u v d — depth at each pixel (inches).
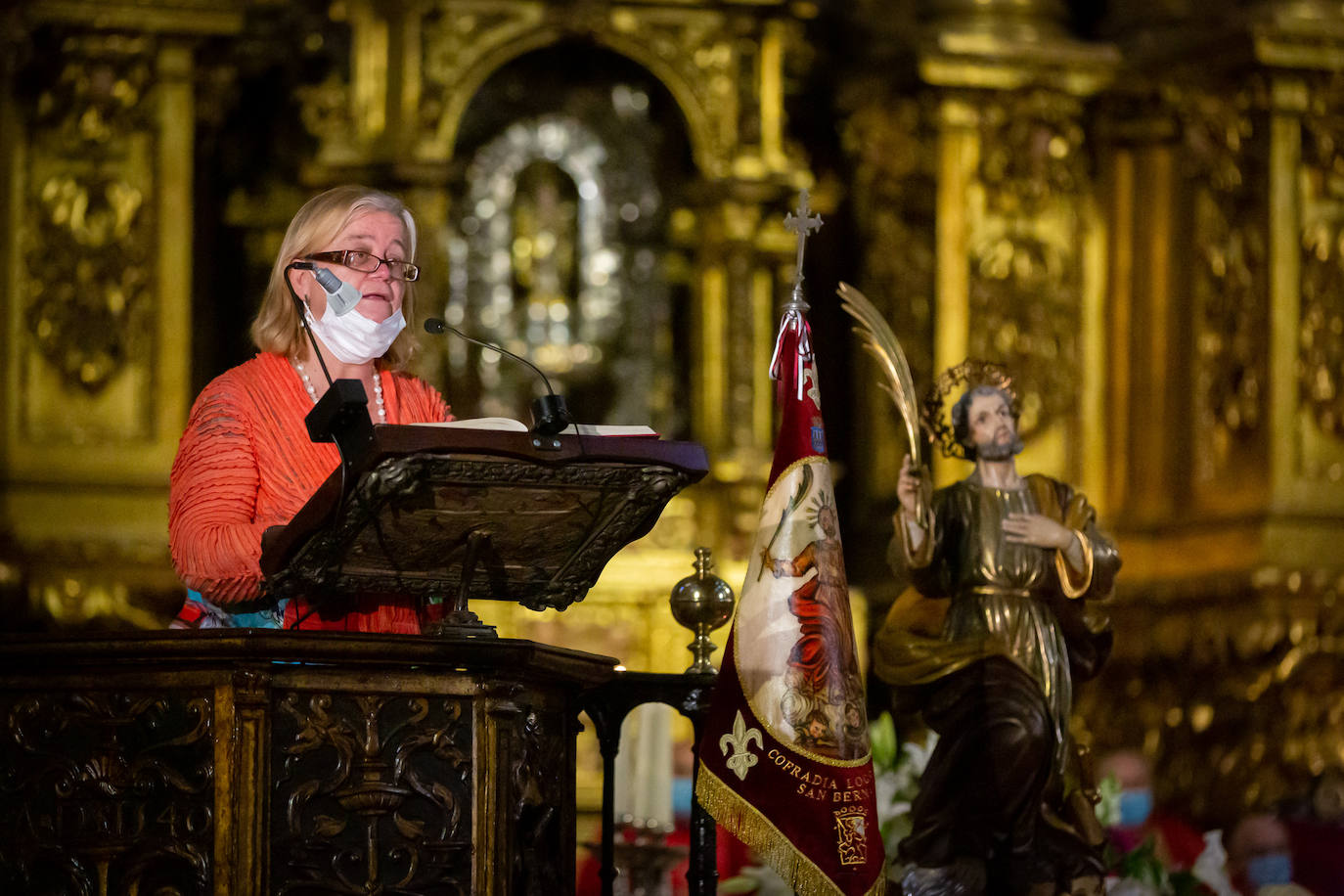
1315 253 514.6
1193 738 499.5
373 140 516.4
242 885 150.3
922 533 238.4
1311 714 489.1
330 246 176.6
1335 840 381.4
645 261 553.6
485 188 549.6
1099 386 545.3
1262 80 514.9
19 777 156.2
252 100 534.9
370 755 156.7
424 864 158.4
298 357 178.4
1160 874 267.9
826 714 179.5
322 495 149.6
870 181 551.2
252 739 151.5
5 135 489.1
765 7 535.8
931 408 253.1
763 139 539.2
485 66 523.5
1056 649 238.8
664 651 499.8
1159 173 546.9
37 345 486.6
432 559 160.9
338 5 521.7
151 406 490.3
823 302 568.1
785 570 183.5
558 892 179.6
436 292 523.5
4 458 480.7
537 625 494.0
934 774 234.7
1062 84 539.2
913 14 554.9
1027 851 232.4
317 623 172.6
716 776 179.6
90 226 491.2
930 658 235.5
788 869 176.6
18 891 155.1
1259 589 487.2
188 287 494.9
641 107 556.4
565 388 549.6
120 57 490.3
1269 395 508.4
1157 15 551.2
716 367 539.5
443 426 148.6
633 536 165.2
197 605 179.3
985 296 538.6
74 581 470.9
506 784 161.9
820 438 189.9
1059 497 247.3
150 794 153.3
